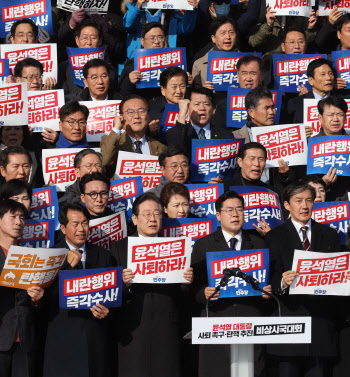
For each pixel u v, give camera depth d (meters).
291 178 21.30
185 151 20.50
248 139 22.38
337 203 19.53
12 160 19.97
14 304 16.77
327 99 21.81
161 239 17.05
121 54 27.94
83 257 17.64
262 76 24.42
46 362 16.91
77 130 21.67
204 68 26.05
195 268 17.64
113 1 29.00
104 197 19.11
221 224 17.86
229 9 28.23
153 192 20.00
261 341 14.06
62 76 26.41
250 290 16.84
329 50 28.31
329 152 20.92
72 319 16.98
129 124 21.69
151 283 17.50
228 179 20.56
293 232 17.98
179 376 17.39
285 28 27.14
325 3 27.50
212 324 14.00
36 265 16.31
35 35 25.92
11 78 23.77
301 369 17.61
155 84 24.66
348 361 17.91
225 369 17.19
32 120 22.53
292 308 17.47
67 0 26.89
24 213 17.06
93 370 16.91
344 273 17.03
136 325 17.36
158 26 25.92
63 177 20.98
